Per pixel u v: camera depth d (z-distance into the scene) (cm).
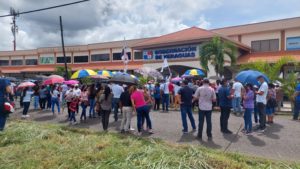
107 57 4703
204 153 604
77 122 1234
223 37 2667
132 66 4003
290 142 827
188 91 966
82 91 1335
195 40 2769
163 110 1563
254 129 1011
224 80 968
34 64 5759
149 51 3216
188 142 834
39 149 642
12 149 643
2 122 817
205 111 876
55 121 1279
